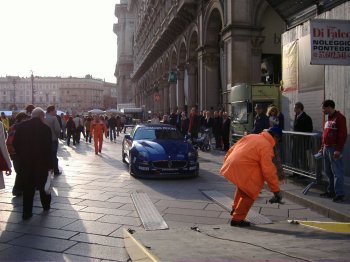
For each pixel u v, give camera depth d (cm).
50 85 15662
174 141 1233
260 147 616
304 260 413
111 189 970
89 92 15762
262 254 446
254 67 2067
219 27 2569
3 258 502
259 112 1137
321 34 919
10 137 888
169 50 4075
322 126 1145
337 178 771
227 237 559
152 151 1139
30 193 698
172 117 2456
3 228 639
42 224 661
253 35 2056
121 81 10981
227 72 2105
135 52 8712
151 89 5719
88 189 967
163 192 938
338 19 986
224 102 2162
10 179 1141
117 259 501
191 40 3059
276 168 667
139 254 478
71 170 1301
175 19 3198
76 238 587
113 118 2944
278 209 777
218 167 1359
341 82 1065
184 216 723
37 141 706
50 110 1162
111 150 2097
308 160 901
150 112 5269
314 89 1188
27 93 15625
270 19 2133
